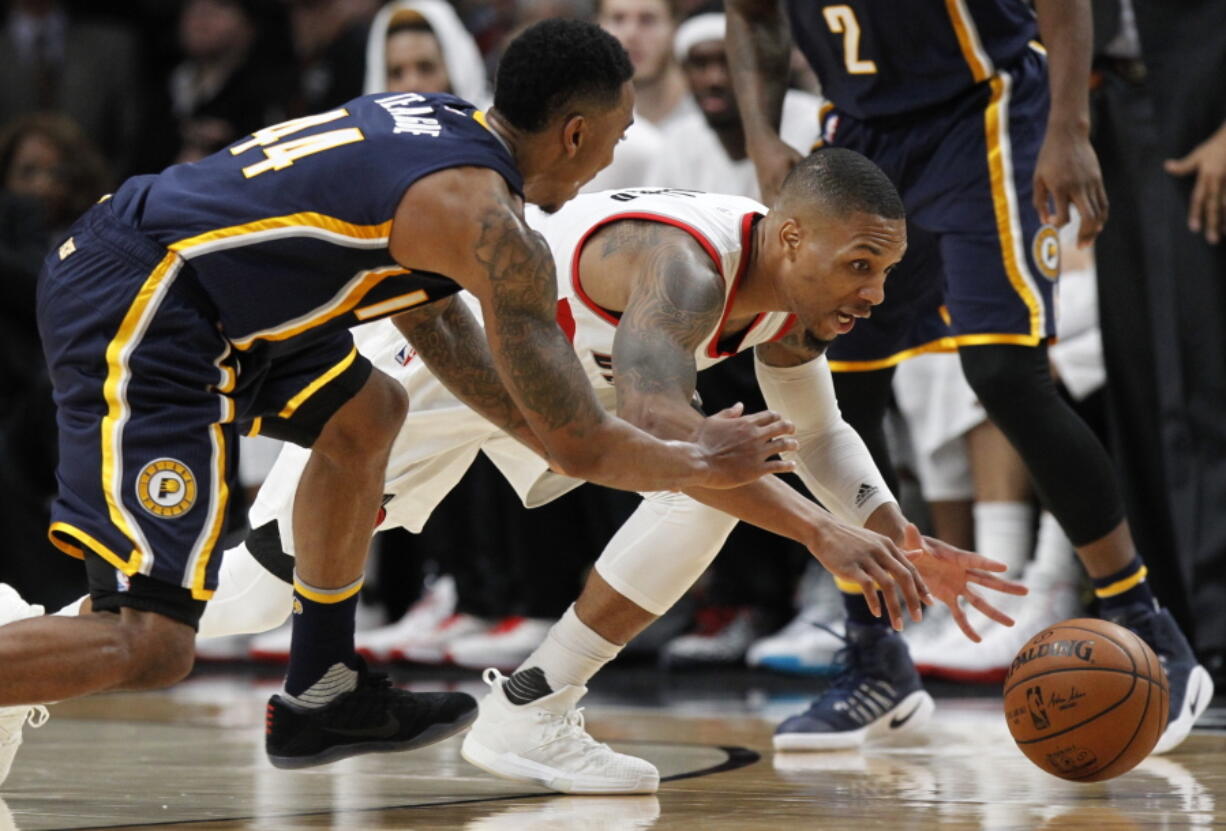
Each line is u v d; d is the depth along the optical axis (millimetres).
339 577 10250
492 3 25750
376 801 9836
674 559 10289
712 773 11203
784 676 19141
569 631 10430
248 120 28625
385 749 10484
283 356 9500
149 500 8570
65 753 12500
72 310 8773
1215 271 16016
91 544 8508
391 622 23078
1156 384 16422
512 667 20453
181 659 8641
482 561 21062
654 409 8727
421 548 22422
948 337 13297
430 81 20609
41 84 30562
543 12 24203
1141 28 16078
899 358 13062
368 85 21875
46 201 23781
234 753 12492
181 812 9391
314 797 10047
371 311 9070
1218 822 8703
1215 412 16031
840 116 13281
